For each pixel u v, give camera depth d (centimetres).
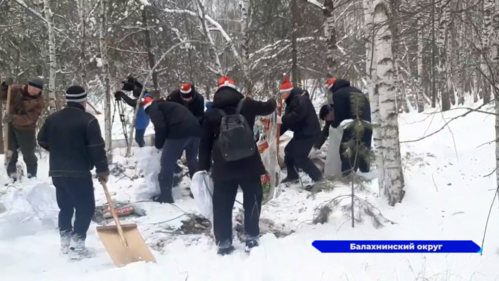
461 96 1925
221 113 463
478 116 1199
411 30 466
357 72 1016
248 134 447
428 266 400
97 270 417
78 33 1218
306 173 704
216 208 461
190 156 656
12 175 720
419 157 815
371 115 666
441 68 1662
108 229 457
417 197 588
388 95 564
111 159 850
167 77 1384
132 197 655
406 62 2319
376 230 485
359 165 702
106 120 864
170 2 1216
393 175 569
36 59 1238
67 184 446
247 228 470
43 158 921
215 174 459
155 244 488
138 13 1234
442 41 1580
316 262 412
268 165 554
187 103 722
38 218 537
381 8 558
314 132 688
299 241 464
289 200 629
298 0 1201
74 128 446
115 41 1226
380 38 559
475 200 570
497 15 457
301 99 676
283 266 406
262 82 1298
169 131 627
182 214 585
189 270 409
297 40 1291
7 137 716
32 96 728
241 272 395
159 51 1308
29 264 430
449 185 645
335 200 528
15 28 1177
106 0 960
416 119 1397
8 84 717
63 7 1290
